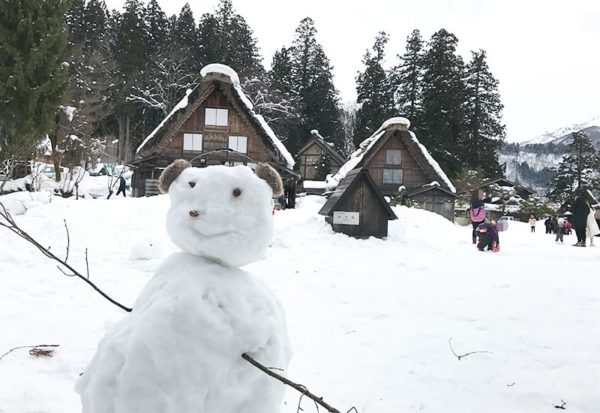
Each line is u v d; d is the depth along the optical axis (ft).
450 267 26.94
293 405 10.14
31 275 20.85
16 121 63.26
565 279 23.44
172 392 5.12
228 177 6.09
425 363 12.50
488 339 14.29
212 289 5.61
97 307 17.26
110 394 5.25
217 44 173.58
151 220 32.58
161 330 5.22
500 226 80.59
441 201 107.55
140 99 155.94
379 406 10.16
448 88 157.28
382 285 21.89
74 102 106.42
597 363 12.39
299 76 192.44
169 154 88.43
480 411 10.02
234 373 5.45
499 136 173.37
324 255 29.91
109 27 177.06
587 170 199.31
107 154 137.39
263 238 6.08
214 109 88.99
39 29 67.26
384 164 112.27
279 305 6.46
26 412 9.58
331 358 12.78
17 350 12.84
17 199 31.73
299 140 183.52
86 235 28.35
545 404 10.33
